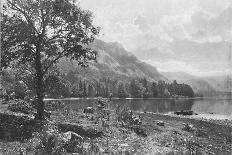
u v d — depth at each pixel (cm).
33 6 2748
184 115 8331
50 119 3100
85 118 3566
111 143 2244
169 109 11744
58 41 3020
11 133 2027
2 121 2272
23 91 4006
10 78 3897
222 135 3684
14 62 3138
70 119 3334
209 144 2845
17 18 2816
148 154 2017
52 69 3269
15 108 3325
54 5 2820
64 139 1811
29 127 2236
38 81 2983
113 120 3566
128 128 3097
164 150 2227
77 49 3059
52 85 3231
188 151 2273
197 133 3519
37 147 1655
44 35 2975
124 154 1934
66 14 2908
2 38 2775
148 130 3206
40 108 2938
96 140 2264
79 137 2014
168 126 3897
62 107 4603
